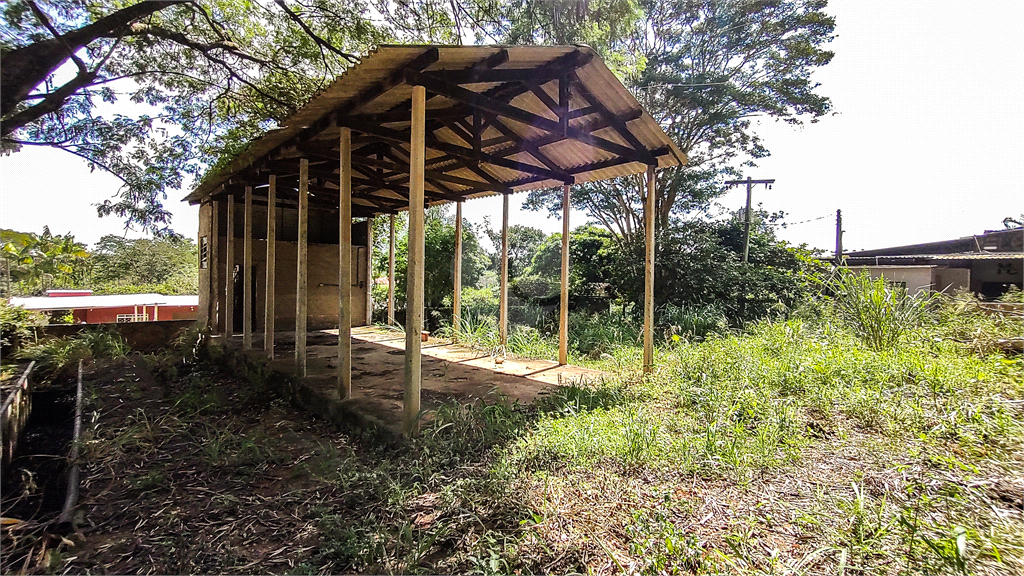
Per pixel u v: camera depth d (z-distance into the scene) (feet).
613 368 18.17
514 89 14.10
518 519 7.06
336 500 8.25
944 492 7.45
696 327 30.04
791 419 10.69
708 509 7.26
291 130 14.78
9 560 6.55
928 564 5.72
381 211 29.60
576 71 13.44
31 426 14.80
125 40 18.33
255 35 24.03
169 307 42.45
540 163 19.02
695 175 40.70
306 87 25.02
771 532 6.66
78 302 36.42
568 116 13.67
